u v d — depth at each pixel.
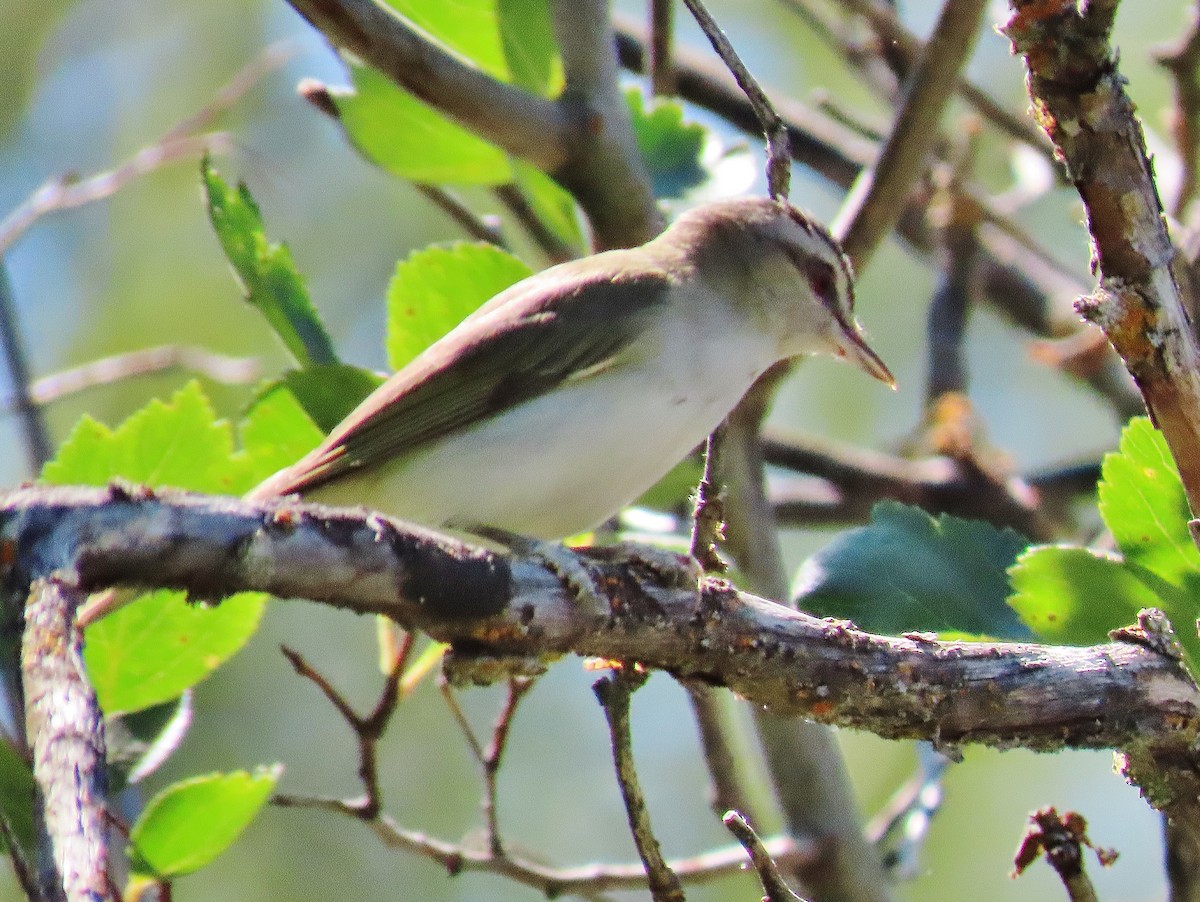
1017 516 15.25
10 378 12.27
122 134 17.25
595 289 9.55
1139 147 6.20
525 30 9.75
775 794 10.77
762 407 10.88
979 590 8.14
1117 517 7.71
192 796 7.60
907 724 7.36
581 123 9.54
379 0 9.87
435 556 6.41
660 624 7.12
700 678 7.36
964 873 15.15
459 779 15.57
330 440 8.98
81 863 4.15
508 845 13.48
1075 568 7.68
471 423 9.23
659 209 10.59
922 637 7.47
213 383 15.84
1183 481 6.74
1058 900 15.09
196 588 5.84
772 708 7.39
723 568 7.57
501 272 9.79
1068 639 7.77
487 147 10.24
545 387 9.29
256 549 5.88
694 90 15.60
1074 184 6.33
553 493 9.25
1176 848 8.33
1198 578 7.62
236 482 8.62
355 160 17.16
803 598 8.14
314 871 14.81
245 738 15.14
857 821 10.66
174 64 17.50
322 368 9.16
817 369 18.41
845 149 15.57
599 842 15.90
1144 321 6.40
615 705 7.17
